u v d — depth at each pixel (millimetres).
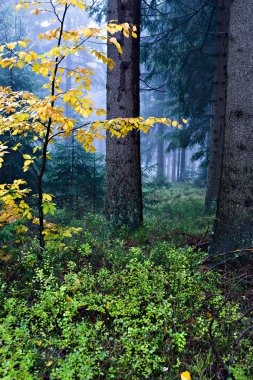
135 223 6352
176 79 13641
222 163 4977
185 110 13250
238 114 4656
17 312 3064
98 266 4379
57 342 2734
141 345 2750
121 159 6258
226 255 4711
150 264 4129
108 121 3604
